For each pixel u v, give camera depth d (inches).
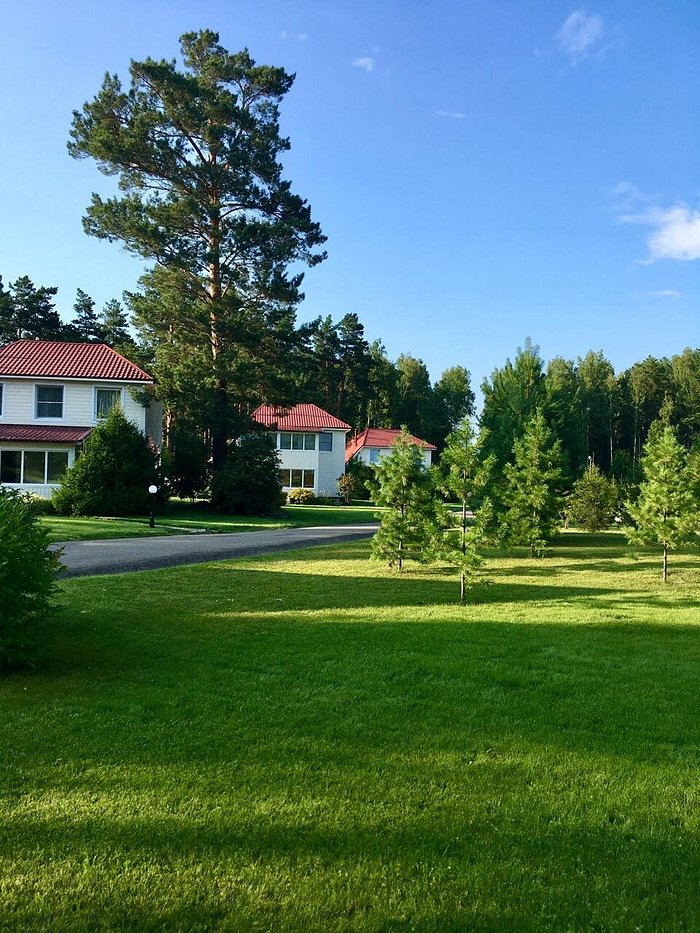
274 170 1250.0
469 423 454.6
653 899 114.2
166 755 171.0
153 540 756.6
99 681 235.8
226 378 1218.0
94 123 1208.8
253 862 123.5
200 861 123.7
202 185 1227.9
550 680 243.0
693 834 136.0
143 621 336.5
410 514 565.6
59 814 139.9
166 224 1213.7
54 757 169.2
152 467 1084.5
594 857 127.0
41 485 1136.2
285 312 1294.3
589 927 106.9
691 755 176.2
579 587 486.9
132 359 1419.8
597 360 3518.7
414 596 436.5
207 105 1202.0
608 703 217.6
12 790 150.9
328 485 2016.5
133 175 1225.4
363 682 237.6
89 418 1215.6
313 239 1296.8
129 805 144.2
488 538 431.2
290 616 357.7
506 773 163.5
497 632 322.3
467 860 125.4
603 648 291.7
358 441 2436.0
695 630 331.0
